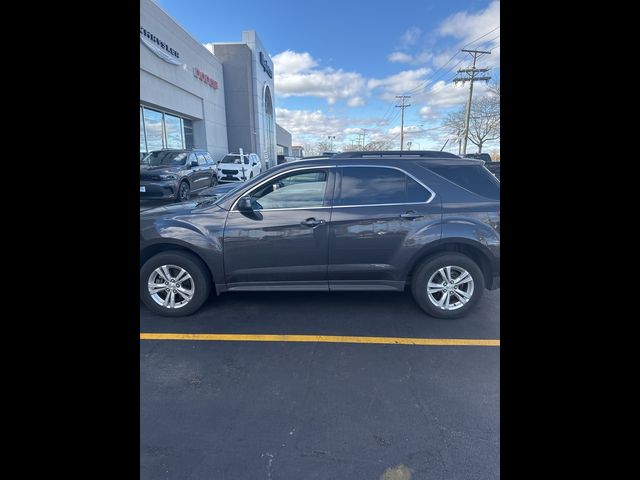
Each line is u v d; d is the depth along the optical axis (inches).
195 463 75.9
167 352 119.7
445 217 141.8
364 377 106.3
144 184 429.7
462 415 90.2
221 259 143.5
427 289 145.7
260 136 1266.0
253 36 1188.5
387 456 77.8
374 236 142.3
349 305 159.8
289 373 108.3
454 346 124.1
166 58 705.6
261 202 146.8
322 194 145.8
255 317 147.1
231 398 96.9
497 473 73.4
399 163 147.7
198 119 919.0
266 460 76.8
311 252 143.6
